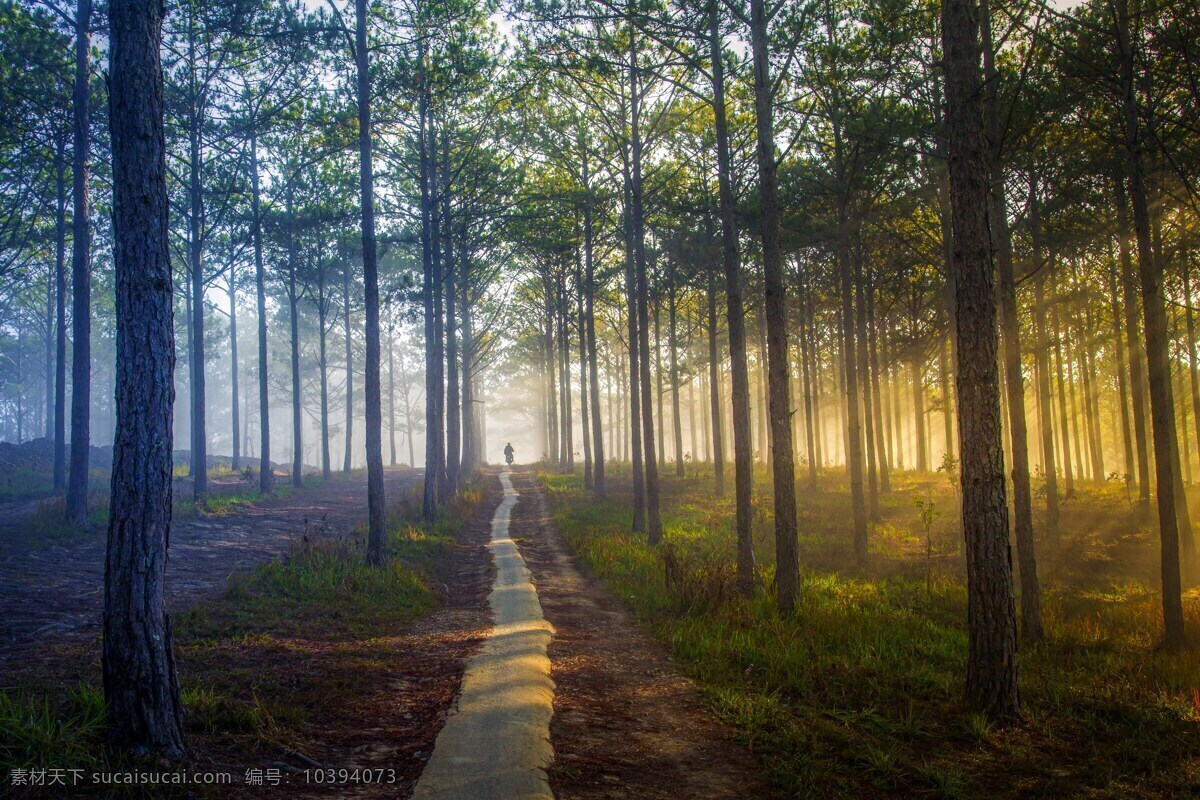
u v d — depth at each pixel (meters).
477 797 4.55
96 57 18.19
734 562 14.93
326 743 5.50
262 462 26.59
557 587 13.04
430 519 20.83
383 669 7.68
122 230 4.93
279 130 22.64
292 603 10.34
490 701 6.43
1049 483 17.53
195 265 22.97
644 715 6.52
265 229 26.22
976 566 6.74
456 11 17.64
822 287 27.42
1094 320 25.14
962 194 6.93
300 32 15.05
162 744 4.71
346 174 25.84
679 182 21.41
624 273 29.45
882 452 26.41
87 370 16.03
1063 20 11.01
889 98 13.29
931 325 23.70
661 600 11.40
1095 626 10.92
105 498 18.67
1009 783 5.25
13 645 7.34
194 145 22.38
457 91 19.09
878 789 5.08
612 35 15.65
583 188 22.22
